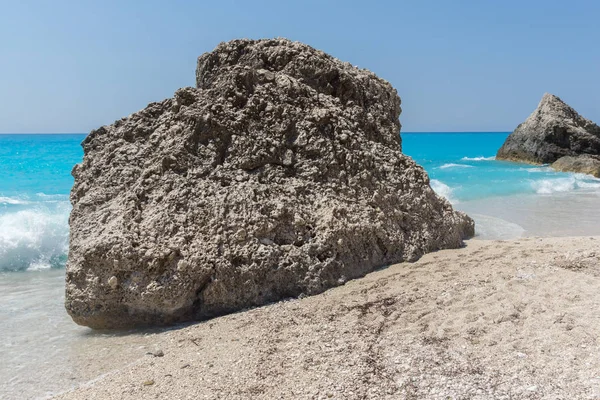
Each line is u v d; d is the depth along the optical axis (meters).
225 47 9.00
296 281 6.73
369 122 9.02
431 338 5.05
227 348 5.27
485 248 8.44
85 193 7.37
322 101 8.48
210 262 6.34
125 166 7.37
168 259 6.22
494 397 3.93
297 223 7.04
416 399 4.00
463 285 6.44
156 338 5.86
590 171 26.28
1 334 6.12
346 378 4.40
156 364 5.05
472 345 4.82
